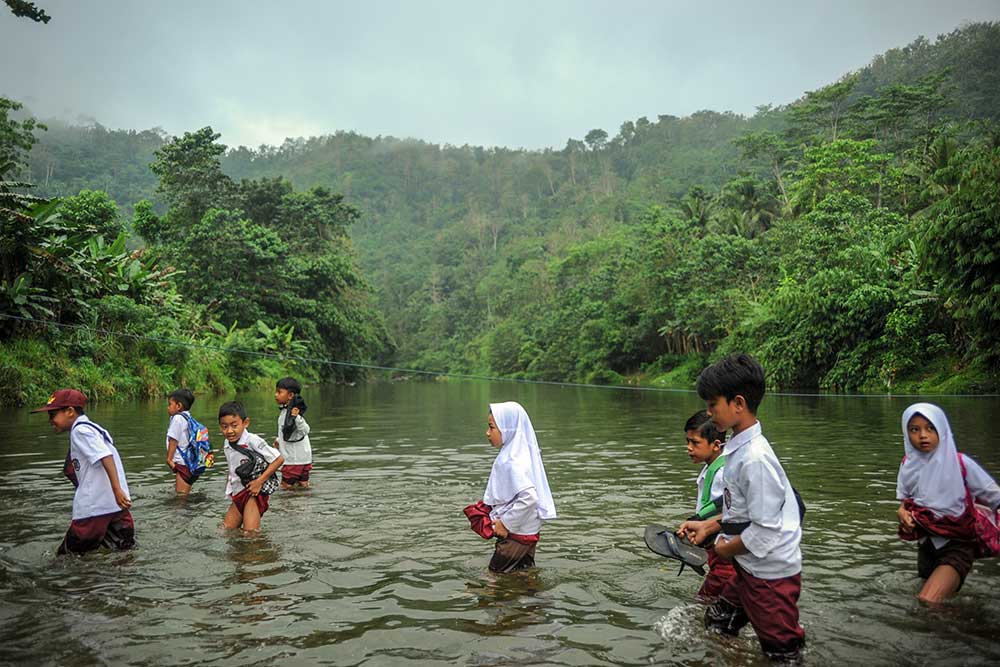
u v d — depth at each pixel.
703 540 3.36
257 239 38.34
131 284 22.33
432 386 44.19
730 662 3.07
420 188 166.12
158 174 42.25
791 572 3.04
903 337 24.16
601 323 52.94
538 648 3.22
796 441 10.74
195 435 6.80
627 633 3.40
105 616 3.62
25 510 6.07
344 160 178.38
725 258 39.31
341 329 44.91
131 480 7.49
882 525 5.53
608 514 6.03
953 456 3.83
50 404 4.85
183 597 3.91
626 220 97.94
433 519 5.81
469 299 94.94
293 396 7.32
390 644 3.27
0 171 18.23
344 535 5.28
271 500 6.59
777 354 27.62
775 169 57.00
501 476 4.45
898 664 3.03
